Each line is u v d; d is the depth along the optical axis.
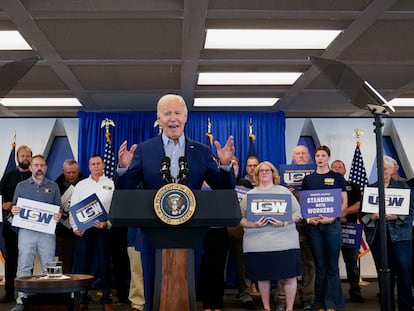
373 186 4.93
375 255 4.89
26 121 7.89
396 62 5.26
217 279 4.39
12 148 7.66
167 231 1.89
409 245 4.86
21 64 3.64
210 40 4.66
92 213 4.95
